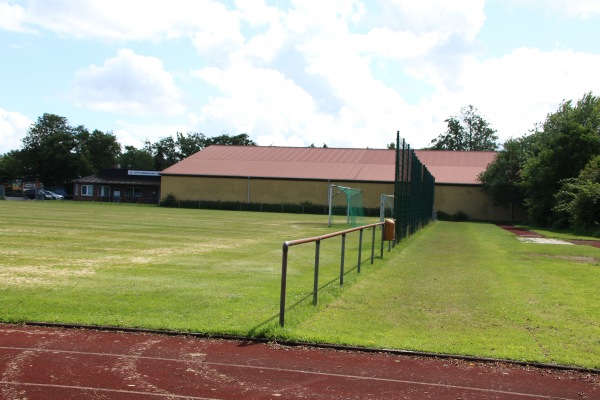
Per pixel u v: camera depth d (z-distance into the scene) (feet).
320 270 42.06
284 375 18.10
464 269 45.44
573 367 19.49
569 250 64.39
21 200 218.59
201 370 18.33
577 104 149.69
